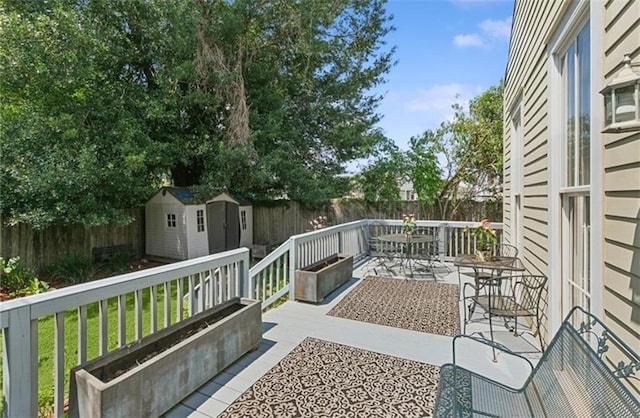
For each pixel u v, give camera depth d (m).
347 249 7.06
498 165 10.56
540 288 3.17
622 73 1.43
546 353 2.04
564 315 2.89
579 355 1.73
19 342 1.74
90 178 6.86
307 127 11.45
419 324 3.92
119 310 2.30
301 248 5.01
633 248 1.65
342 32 11.53
